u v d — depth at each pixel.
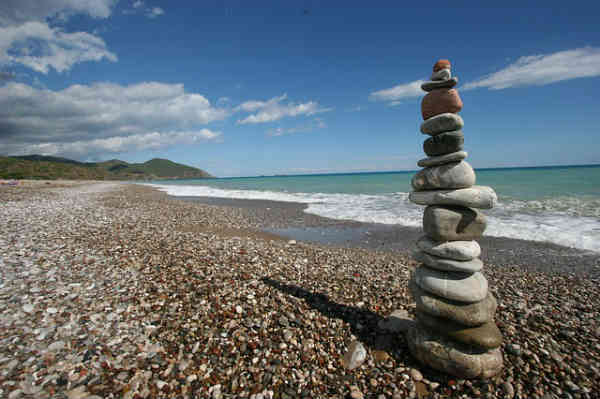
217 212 18.44
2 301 4.64
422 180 3.85
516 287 6.54
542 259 8.77
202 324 4.42
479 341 3.37
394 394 3.33
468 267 3.55
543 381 3.45
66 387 3.08
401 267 7.72
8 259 6.54
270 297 5.43
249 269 6.89
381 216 16.19
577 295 5.99
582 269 7.80
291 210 19.50
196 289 5.55
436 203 3.74
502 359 3.58
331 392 3.35
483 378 3.45
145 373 3.40
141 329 4.23
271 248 9.31
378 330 4.48
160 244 8.68
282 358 3.82
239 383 3.40
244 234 12.31
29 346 3.63
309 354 3.93
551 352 3.93
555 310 5.24
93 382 3.19
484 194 3.43
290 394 3.29
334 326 4.57
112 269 6.36
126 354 3.68
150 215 15.52
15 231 9.32
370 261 8.36
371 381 3.52
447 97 3.61
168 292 5.38
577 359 3.82
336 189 37.72
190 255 7.64
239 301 5.17
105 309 4.66
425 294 3.78
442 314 3.55
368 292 5.87
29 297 4.83
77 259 6.88
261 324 4.50
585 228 11.70
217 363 3.66
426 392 3.37
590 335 4.39
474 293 3.47
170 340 4.04
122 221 12.65
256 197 29.48
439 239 3.73
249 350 3.93
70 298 4.91
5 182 44.28
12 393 2.90
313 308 5.12
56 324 4.14
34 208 15.33
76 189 37.50
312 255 8.72
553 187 27.72
